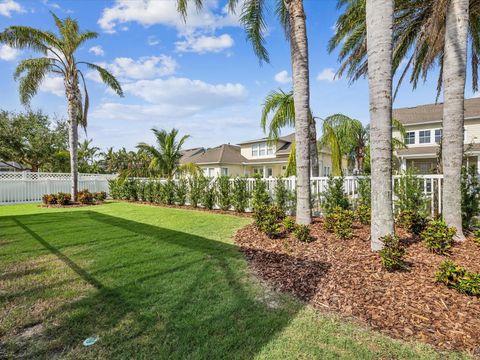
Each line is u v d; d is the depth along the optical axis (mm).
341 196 7262
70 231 6586
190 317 2633
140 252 4758
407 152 16719
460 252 4215
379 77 4164
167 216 9047
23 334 2371
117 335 2348
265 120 9625
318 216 7934
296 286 3311
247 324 2520
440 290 2992
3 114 21219
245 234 5957
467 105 17281
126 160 29578
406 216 5402
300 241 5055
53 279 3559
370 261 3879
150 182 14227
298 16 5996
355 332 2387
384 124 4164
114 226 7246
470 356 2049
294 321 2568
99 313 2701
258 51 8227
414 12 7402
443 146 5047
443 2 4820
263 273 3752
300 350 2158
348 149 15867
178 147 15258
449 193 4918
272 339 2297
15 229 6875
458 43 4797
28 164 22984
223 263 4172
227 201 10117
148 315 2668
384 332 2371
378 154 4207
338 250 4445
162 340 2279
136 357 2074
